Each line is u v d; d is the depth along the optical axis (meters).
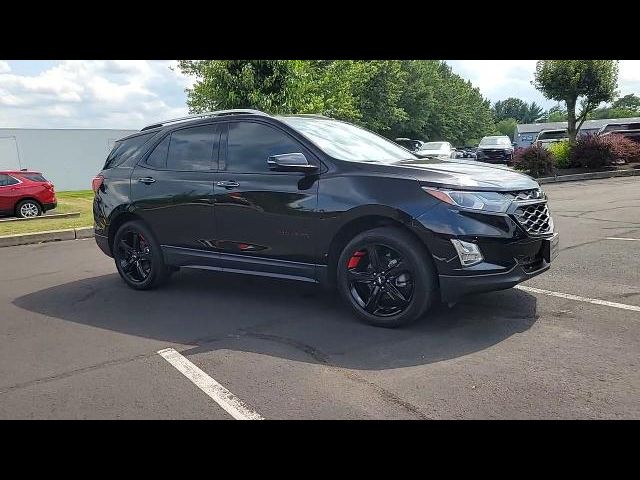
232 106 15.21
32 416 3.25
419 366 3.66
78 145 32.41
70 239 11.17
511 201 4.14
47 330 4.91
